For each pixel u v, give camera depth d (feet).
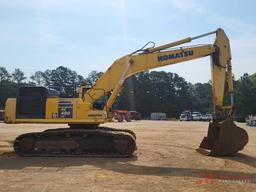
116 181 39.19
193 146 75.72
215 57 64.80
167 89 476.13
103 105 63.46
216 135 66.08
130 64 63.87
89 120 60.54
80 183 38.01
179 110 477.36
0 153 62.28
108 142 59.77
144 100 459.73
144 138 95.14
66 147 59.67
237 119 280.92
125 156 58.08
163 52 64.18
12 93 415.23
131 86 430.61
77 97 63.93
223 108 64.34
